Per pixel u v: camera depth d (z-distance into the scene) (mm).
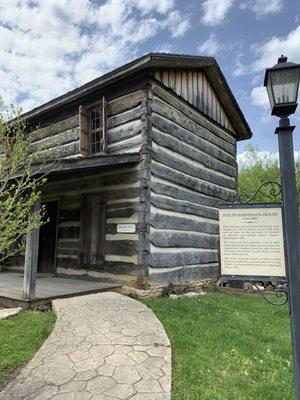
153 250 6957
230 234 3137
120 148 7500
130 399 2637
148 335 4016
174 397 2787
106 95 8062
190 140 8766
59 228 8727
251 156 19125
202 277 8688
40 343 3896
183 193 8227
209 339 4156
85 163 6793
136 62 7043
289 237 2488
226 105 10875
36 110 9406
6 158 3697
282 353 3848
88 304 5211
